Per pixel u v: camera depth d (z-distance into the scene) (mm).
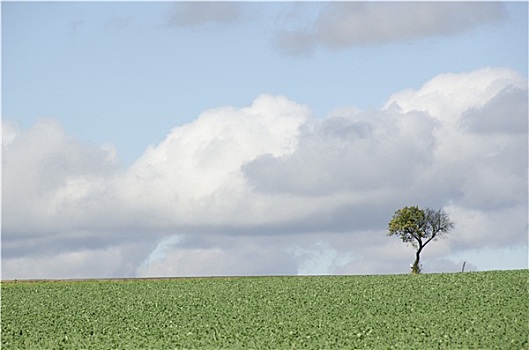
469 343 50281
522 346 49625
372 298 67062
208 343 52500
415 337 52281
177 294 75000
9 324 61344
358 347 50062
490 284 71250
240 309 64688
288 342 51906
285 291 73188
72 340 54781
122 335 56000
